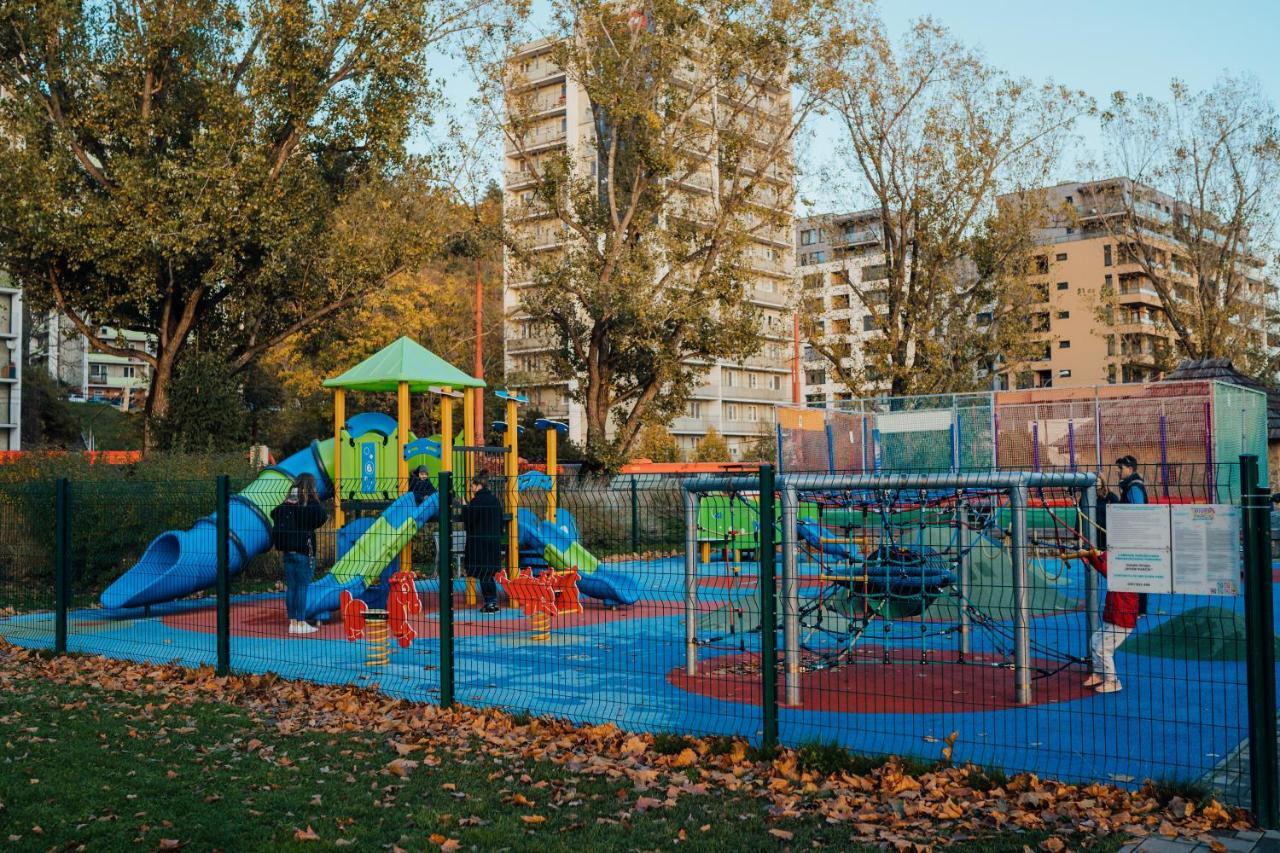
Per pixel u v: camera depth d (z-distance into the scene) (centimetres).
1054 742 671
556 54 3044
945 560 1054
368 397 4588
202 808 580
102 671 1042
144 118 2467
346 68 2638
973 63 3544
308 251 2766
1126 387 3466
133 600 1389
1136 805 540
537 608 1123
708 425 8425
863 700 815
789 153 3173
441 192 2853
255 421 5378
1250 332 4650
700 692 849
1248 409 2684
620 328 3067
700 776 624
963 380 3825
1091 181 4600
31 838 532
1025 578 806
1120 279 8262
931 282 3688
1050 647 1063
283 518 1270
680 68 3089
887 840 505
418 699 859
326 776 645
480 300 3247
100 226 2373
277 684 948
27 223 2322
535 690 870
